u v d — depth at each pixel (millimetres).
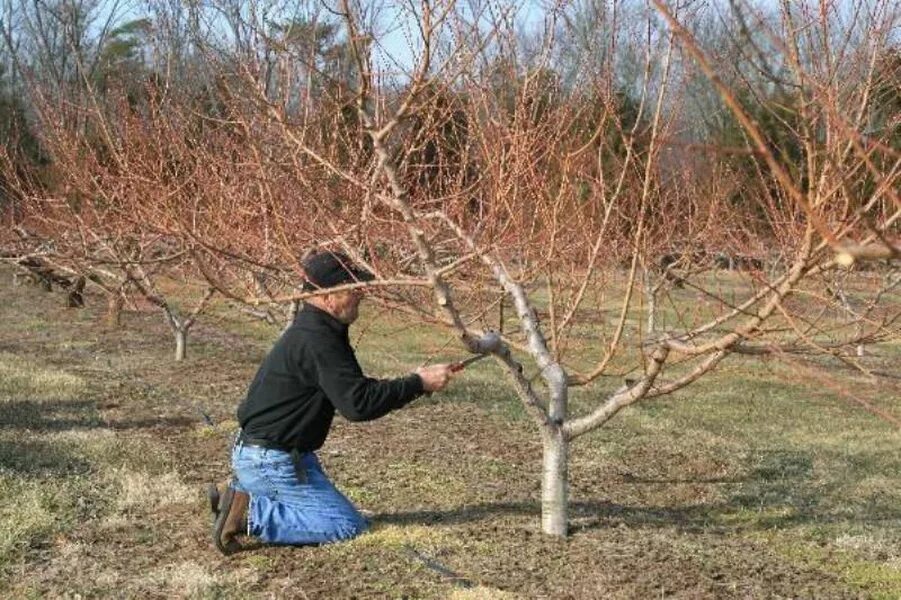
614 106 4660
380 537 4836
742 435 7969
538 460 6684
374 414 4465
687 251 7285
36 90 8227
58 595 4102
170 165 7133
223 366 10367
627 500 5895
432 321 4398
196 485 5770
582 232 5223
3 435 6801
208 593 4102
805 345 4656
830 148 3498
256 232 6203
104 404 8141
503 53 4875
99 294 16047
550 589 4234
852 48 4242
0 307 15609
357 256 4477
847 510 5828
